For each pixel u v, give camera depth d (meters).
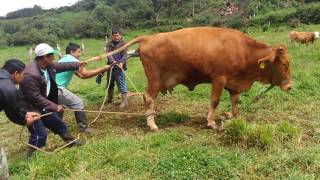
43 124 3.51
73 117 4.61
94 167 3.09
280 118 4.07
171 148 3.35
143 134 3.83
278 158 3.01
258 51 3.87
